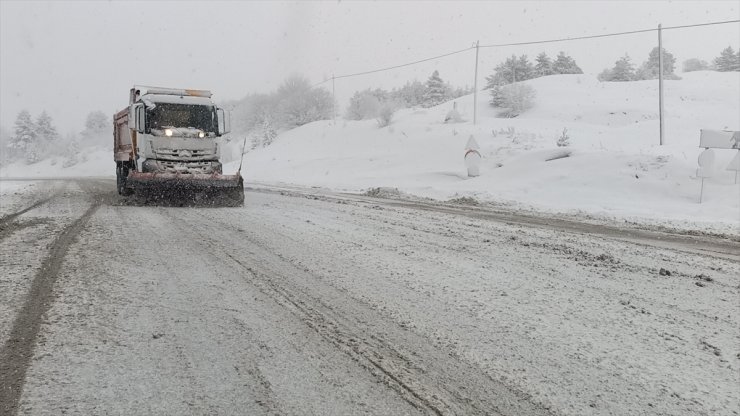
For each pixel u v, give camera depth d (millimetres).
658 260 7957
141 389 3291
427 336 4387
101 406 3064
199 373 3545
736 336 4605
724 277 6914
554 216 13750
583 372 3773
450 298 5496
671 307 5438
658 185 17453
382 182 26469
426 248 8367
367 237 9305
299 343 4145
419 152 34156
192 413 3016
